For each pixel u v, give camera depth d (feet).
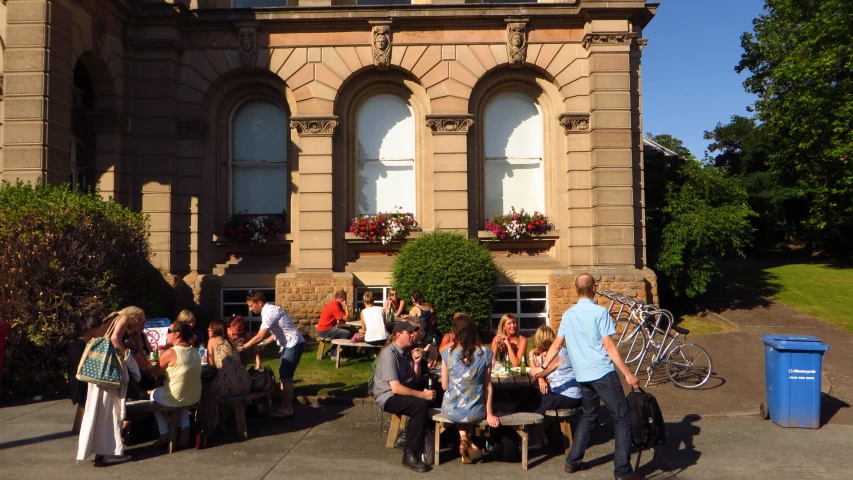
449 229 46.29
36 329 29.99
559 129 47.29
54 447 22.67
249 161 48.93
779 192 100.12
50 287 30.55
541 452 22.74
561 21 46.47
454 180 46.47
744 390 31.42
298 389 30.76
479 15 46.06
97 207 33.01
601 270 44.55
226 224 47.39
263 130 49.08
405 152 48.55
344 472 20.38
